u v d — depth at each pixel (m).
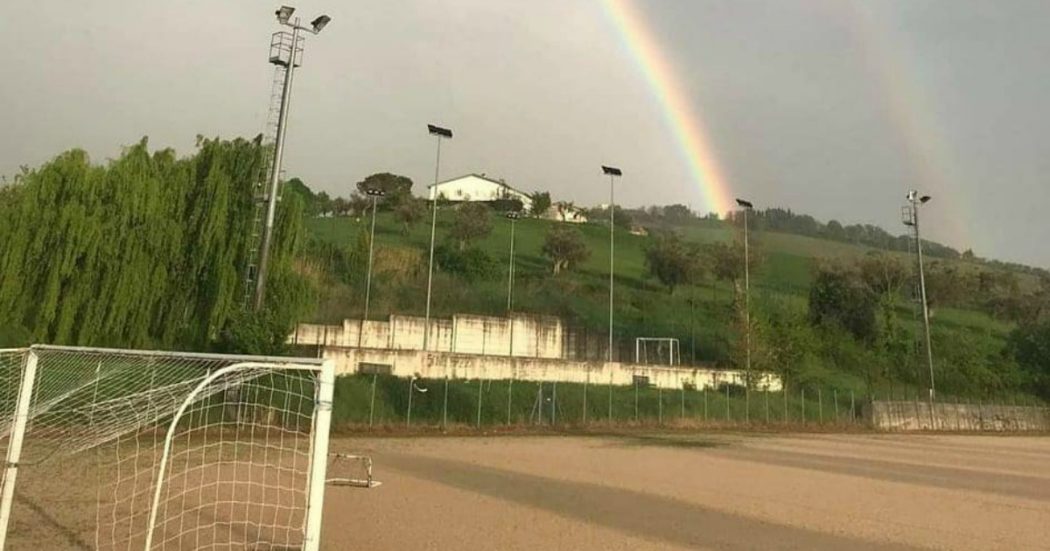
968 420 54.28
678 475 20.34
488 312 51.91
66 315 29.44
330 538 10.82
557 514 13.55
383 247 60.03
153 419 9.58
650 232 109.81
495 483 17.31
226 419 17.11
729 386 48.59
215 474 15.47
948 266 96.38
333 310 45.12
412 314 47.09
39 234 29.61
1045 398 65.00
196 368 9.71
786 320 60.78
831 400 51.69
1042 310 86.50
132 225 31.14
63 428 10.31
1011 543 12.69
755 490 17.91
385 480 16.92
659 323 60.66
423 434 31.72
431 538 11.13
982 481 22.14
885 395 55.28
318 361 8.05
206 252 31.92
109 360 10.02
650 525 12.91
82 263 30.09
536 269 72.00
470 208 77.31
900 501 17.02
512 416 36.62
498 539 11.29
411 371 37.78
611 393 41.16
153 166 32.25
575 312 57.59
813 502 16.31
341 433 30.25
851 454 30.08
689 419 42.12
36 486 13.35
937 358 65.31
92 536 10.25
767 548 11.56
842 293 71.00
